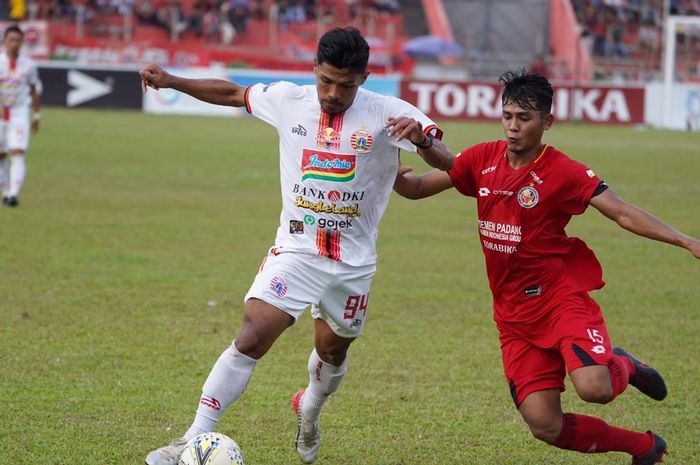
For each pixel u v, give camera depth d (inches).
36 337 1122.0
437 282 1530.5
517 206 717.3
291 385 994.1
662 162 3472.0
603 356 690.2
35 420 850.8
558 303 716.7
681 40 5826.8
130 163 2999.5
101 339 1126.4
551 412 711.1
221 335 1165.1
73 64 5019.7
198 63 5733.3
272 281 727.7
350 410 919.7
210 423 717.9
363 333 1208.8
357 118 723.4
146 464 692.7
